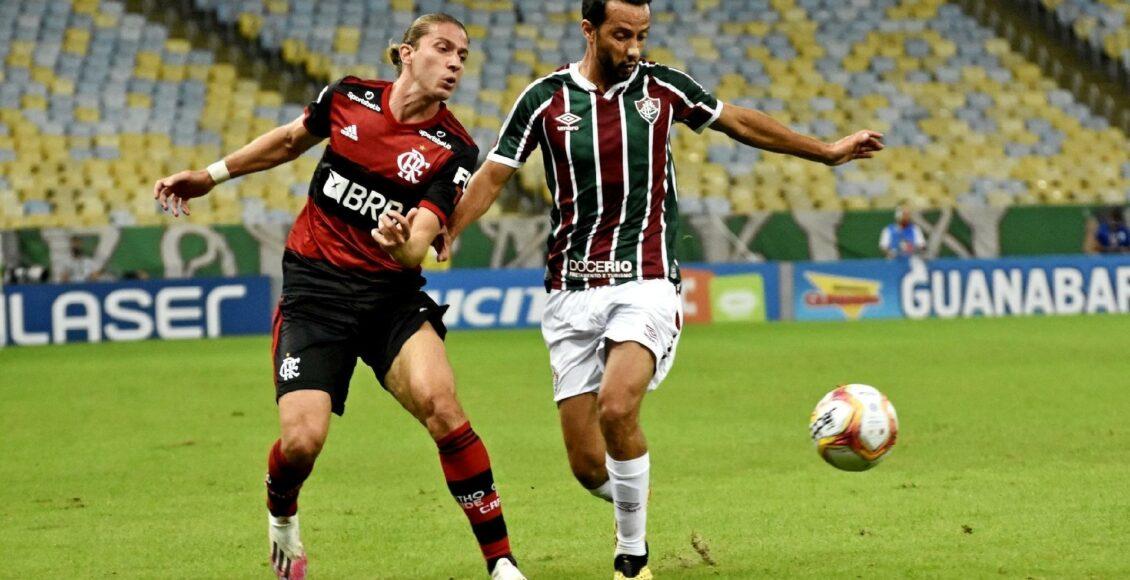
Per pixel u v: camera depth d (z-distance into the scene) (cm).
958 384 4662
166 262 7769
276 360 1939
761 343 6425
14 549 2314
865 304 8031
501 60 10212
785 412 4019
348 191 1956
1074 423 3675
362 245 1955
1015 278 8119
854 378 4897
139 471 3172
